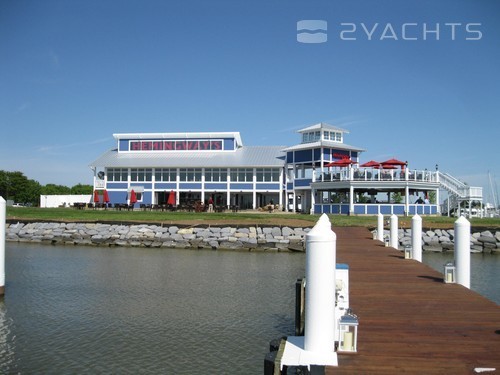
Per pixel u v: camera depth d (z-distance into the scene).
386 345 7.50
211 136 72.38
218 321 14.84
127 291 19.27
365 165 51.12
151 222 39.84
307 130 61.31
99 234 37.97
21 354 11.96
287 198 65.75
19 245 37.00
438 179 50.41
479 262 30.05
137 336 13.37
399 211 48.62
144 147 74.00
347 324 7.09
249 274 23.72
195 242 35.72
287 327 14.27
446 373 6.34
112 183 69.75
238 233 36.34
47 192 134.62
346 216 45.09
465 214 49.75
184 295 18.55
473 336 7.99
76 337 13.25
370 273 14.70
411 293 11.64
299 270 25.09
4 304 16.94
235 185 67.25
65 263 27.30
